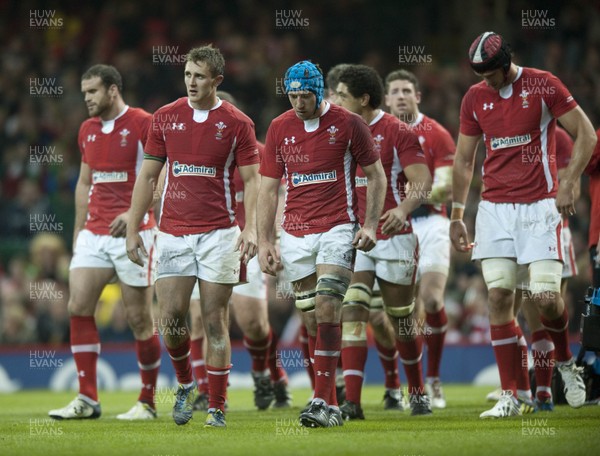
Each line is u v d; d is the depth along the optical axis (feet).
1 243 206.69
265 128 231.09
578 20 231.09
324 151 77.71
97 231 95.45
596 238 95.40
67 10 256.32
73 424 86.17
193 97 78.54
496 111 86.28
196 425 81.51
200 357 107.55
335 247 76.79
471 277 177.17
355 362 86.99
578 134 84.33
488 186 87.10
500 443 64.03
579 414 87.61
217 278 78.59
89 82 95.61
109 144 95.86
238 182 103.40
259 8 254.27
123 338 171.83
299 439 67.51
